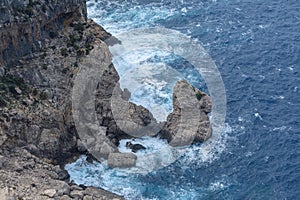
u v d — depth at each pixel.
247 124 108.25
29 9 100.25
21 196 82.19
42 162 92.06
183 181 95.88
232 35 135.50
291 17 142.50
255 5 148.75
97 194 90.56
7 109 92.94
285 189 94.69
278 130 107.06
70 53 105.88
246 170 98.38
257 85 118.62
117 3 151.38
